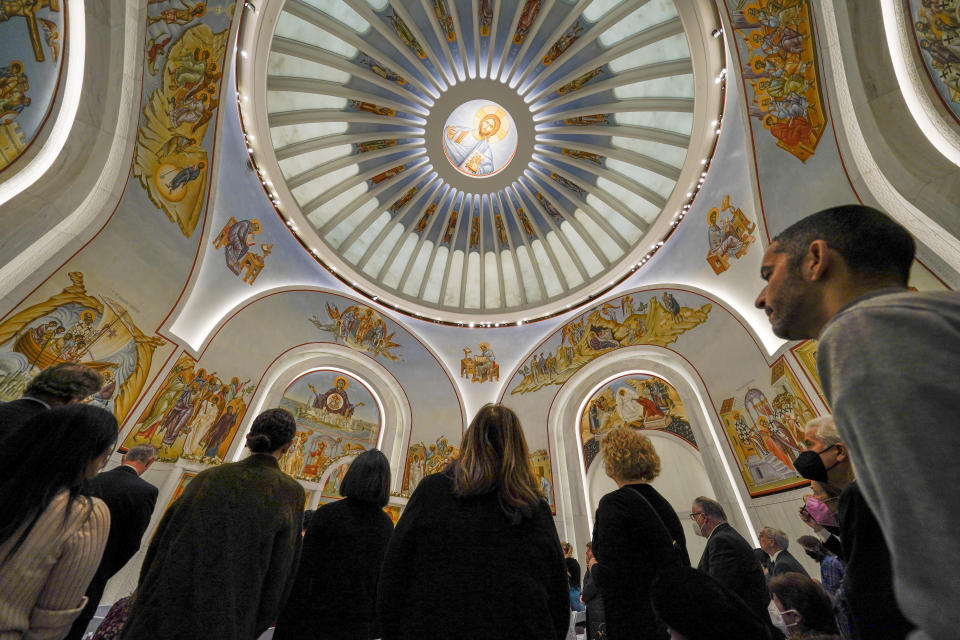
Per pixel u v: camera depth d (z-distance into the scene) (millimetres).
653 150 13625
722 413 11836
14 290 6223
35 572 1493
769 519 10156
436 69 13500
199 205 9477
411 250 16625
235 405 12336
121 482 2836
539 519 1772
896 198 5773
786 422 9953
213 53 8273
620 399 14680
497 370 16984
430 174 15430
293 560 2475
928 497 524
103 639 2949
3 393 6504
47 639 1536
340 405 15000
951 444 552
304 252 13445
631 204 14805
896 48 5391
